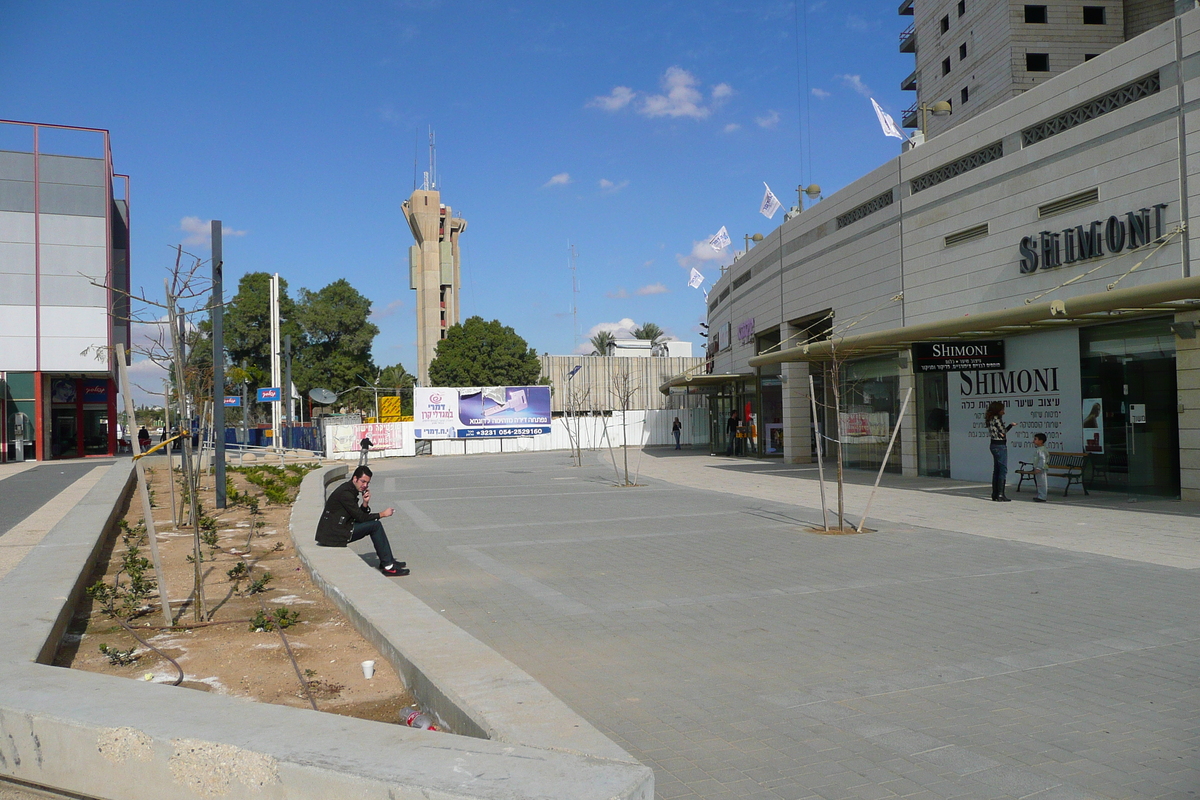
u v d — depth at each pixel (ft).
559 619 23.90
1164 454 47.19
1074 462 52.31
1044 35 127.13
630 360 221.66
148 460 112.37
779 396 100.58
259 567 31.63
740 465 92.27
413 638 18.06
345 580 25.40
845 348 62.54
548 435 143.23
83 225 121.39
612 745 11.57
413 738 11.16
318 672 18.33
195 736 11.15
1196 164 42.73
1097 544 34.94
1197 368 44.42
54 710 12.29
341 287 225.15
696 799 12.44
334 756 10.46
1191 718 15.52
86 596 25.50
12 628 17.70
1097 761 13.67
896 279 67.82
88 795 11.87
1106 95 48.44
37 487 67.15
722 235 111.04
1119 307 41.29
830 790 12.71
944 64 146.41
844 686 17.63
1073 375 52.65
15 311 118.01
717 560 33.27
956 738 14.71
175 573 30.40
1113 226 47.34
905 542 36.81
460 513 51.47
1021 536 37.65
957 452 63.16
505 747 10.84
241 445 139.03
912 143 68.90
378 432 133.08
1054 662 19.10
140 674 18.25
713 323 134.41
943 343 56.18
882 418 73.41
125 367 21.57
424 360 294.46
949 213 61.26
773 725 15.44
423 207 295.07
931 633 21.77
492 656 16.46
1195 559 30.99
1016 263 54.90
